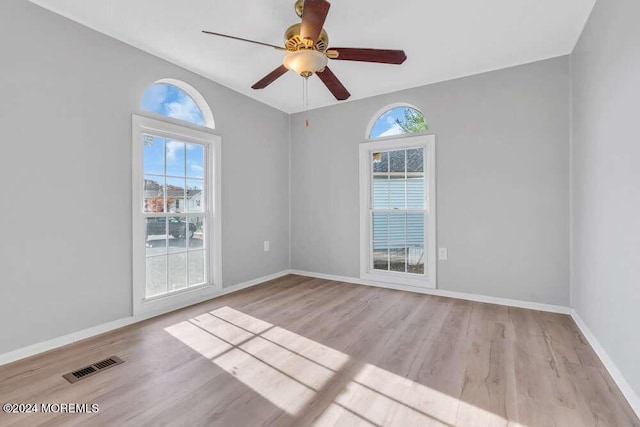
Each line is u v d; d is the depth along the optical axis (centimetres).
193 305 313
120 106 258
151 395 166
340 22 235
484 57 292
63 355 210
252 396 166
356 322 269
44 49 215
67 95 227
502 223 314
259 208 405
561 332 245
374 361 202
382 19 232
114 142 255
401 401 162
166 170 301
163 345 225
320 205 431
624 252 170
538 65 296
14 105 202
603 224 202
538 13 226
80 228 235
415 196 369
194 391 170
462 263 334
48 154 218
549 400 161
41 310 215
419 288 359
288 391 171
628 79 165
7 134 200
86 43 237
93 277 243
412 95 359
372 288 378
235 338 237
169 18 231
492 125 317
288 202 457
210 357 208
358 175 399
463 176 331
